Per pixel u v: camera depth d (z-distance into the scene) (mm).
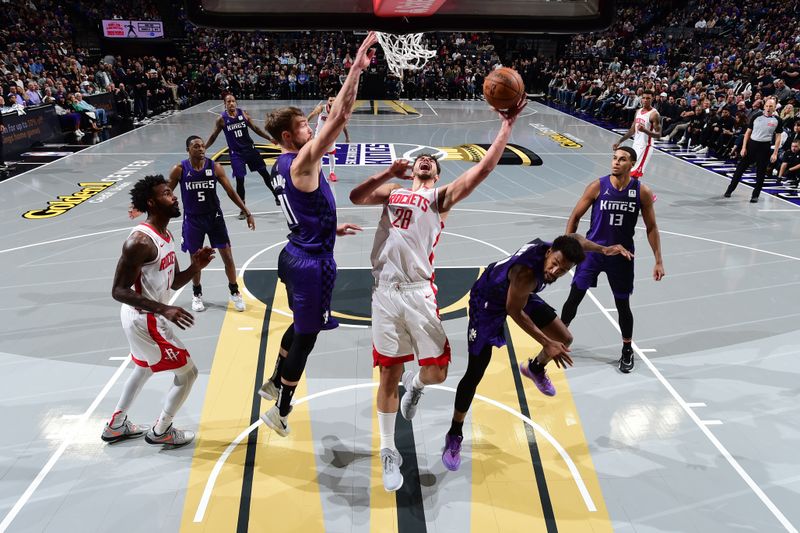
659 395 4398
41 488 3434
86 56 22781
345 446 3834
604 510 3311
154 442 3791
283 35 26344
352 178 11000
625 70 22078
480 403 4293
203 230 5449
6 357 4812
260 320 5516
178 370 3592
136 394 3754
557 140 15383
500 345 3449
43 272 6559
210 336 5203
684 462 3699
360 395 4387
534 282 3230
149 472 3576
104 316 5547
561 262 3100
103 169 11578
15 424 4000
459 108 22016
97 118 16797
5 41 19078
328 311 3352
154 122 17969
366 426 4039
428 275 3369
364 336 5238
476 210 9148
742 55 20312
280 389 3729
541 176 11445
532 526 3201
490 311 3445
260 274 6578
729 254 7305
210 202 5406
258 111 20359
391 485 3354
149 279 3469
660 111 16375
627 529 3182
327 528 3180
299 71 24438
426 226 3238
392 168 3246
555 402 4309
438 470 3625
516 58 27344
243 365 4766
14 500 3342
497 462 3697
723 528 3189
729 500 3389
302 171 2838
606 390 4461
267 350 5000
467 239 7773
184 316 3232
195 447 3811
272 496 3402
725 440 3906
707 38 24297
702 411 4207
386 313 3352
